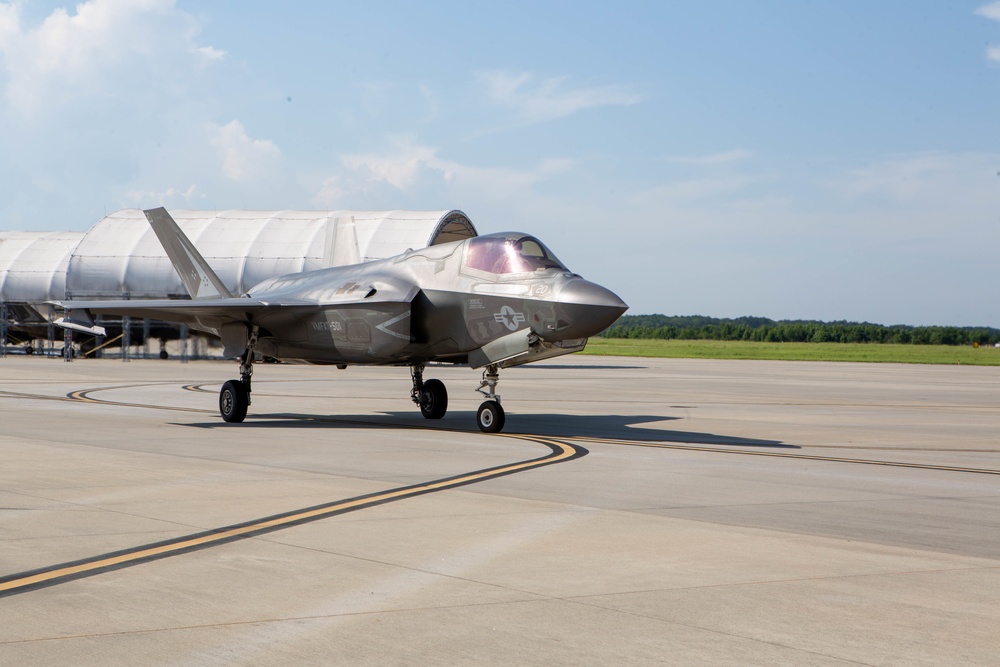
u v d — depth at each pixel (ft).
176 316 63.46
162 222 77.56
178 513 27.48
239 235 171.12
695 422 66.23
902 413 78.07
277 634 16.28
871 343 630.33
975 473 40.65
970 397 102.32
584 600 18.62
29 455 40.81
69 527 25.23
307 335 61.05
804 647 15.96
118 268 170.81
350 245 81.05
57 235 204.44
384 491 32.17
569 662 15.08
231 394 59.93
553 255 55.47
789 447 50.83
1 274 188.34
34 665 14.64
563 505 29.86
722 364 204.23
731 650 15.75
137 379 110.73
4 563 21.12
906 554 23.34
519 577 20.36
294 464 39.32
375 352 57.72
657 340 609.01
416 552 22.63
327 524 26.00
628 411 76.02
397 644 15.81
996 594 19.49
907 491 34.63
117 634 16.19
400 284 57.52
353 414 68.64
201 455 42.06
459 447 47.01
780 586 19.90
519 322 52.80
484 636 16.30
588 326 50.26
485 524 26.32
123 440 47.93
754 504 30.86
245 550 22.65
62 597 18.40
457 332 56.24
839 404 87.97
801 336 645.10
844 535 25.72
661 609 18.07
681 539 24.67
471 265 55.98
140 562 21.31
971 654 15.71
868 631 16.85
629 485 34.78
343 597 18.63
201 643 15.75
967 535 26.04
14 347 194.90
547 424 62.95
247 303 57.72
